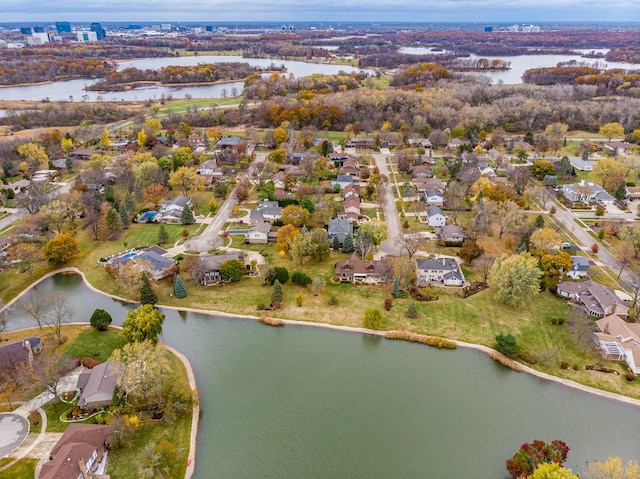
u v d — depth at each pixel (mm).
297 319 98188
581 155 199625
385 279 108875
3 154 189750
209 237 129875
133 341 84750
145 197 150125
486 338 92062
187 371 84250
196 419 74062
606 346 86250
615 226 128625
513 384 82000
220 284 109312
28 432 68375
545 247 112750
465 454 68625
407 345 91688
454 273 107812
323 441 70812
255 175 171500
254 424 73688
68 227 135750
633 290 103500
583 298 99500
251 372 84562
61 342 89000
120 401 72812
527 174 165375
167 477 63844
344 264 111125
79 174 170750
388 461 67562
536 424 73812
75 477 58469
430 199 150250
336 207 146625
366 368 86000
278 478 65000
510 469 63281
